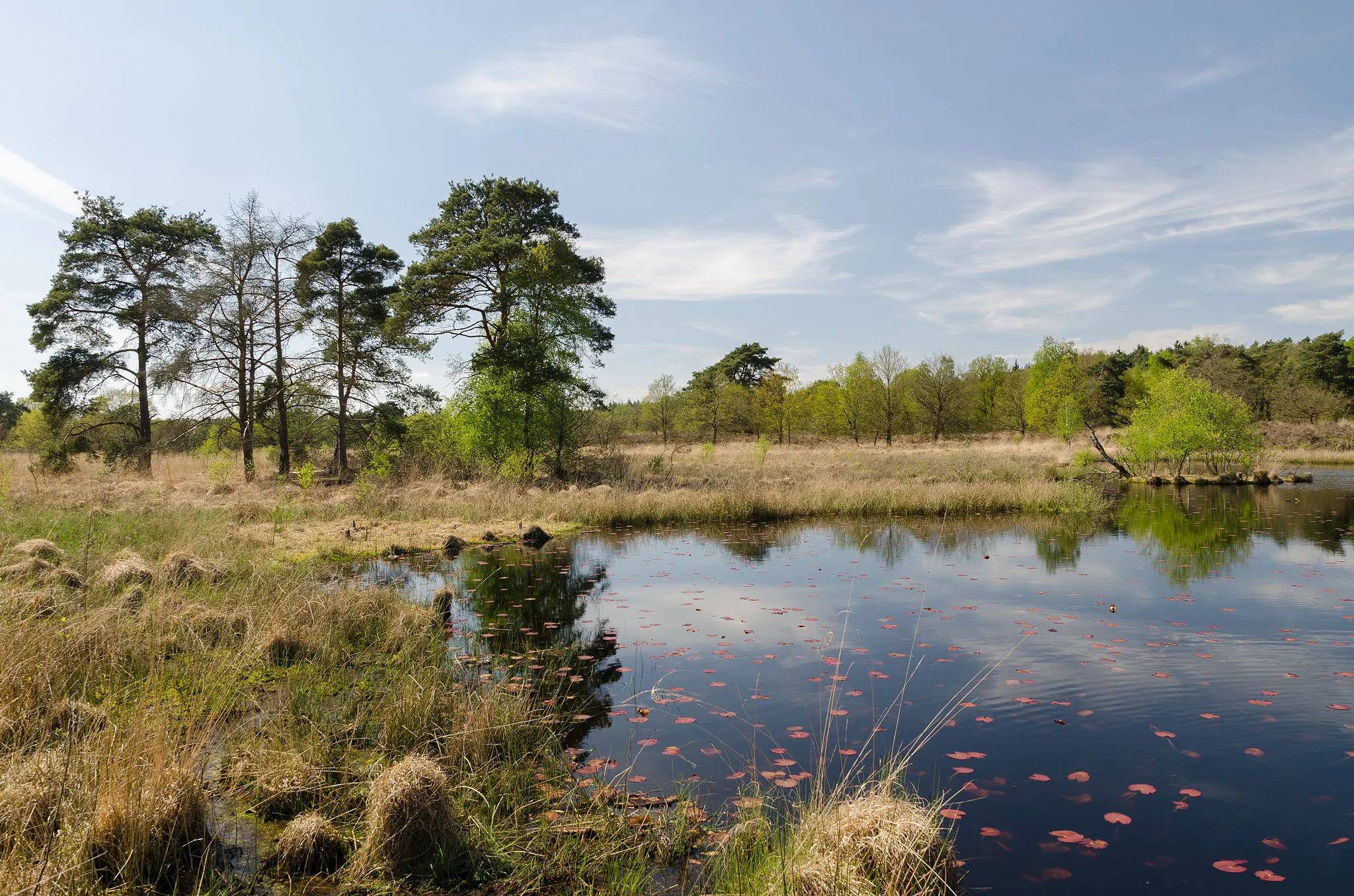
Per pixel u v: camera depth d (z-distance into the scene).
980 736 5.18
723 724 5.42
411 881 3.38
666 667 6.75
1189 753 4.89
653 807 4.16
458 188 26.69
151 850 3.32
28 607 5.98
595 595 9.70
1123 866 3.60
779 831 3.74
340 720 5.11
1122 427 51.41
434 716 5.08
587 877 3.47
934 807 3.97
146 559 9.62
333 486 23.31
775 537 14.99
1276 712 5.58
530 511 17.53
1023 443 43.69
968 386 52.91
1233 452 26.19
